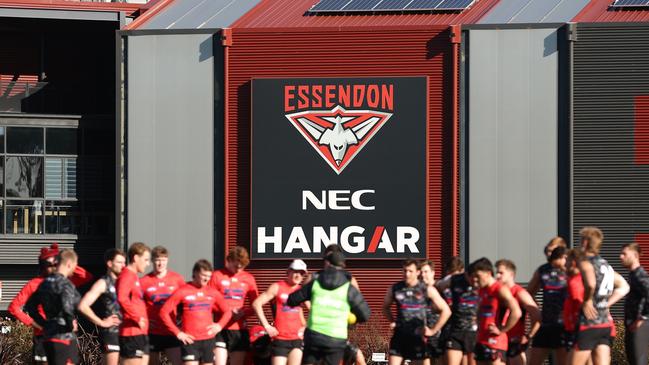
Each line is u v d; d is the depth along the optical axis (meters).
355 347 66.94
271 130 103.69
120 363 60.25
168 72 105.06
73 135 121.75
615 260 100.81
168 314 61.31
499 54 102.19
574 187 101.19
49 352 58.00
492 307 59.44
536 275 64.00
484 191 101.62
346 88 103.31
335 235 102.81
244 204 104.12
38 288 58.56
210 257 104.00
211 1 114.38
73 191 121.31
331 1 111.00
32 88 126.12
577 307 58.47
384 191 102.75
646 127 101.06
